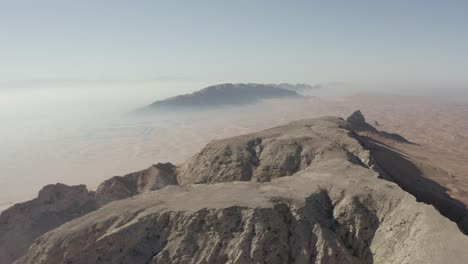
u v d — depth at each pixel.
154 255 45.16
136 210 50.12
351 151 74.62
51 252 46.69
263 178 68.75
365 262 42.09
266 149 75.69
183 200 51.12
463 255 33.22
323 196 48.91
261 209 45.22
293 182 53.72
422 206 41.47
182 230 45.81
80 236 47.50
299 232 44.22
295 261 42.56
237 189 52.97
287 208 46.56
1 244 70.38
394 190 46.59
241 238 43.22
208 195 51.81
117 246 46.06
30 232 72.75
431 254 34.69
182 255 43.97
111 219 49.12
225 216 45.41
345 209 46.00
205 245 44.16
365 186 48.53
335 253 41.94
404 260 37.09
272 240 43.16
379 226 43.94
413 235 39.03
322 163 62.25
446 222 38.09
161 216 47.47
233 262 41.97
